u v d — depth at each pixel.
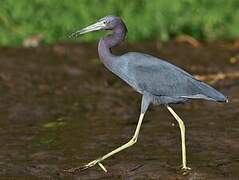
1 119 14.40
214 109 14.74
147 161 11.53
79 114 14.81
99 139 12.88
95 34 20.86
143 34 21.16
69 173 11.13
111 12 20.97
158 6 21.22
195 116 14.28
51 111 14.99
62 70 18.03
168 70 11.37
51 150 12.29
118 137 12.98
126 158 11.73
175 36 21.47
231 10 21.77
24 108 15.06
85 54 19.34
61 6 21.03
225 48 20.33
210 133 12.95
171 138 12.76
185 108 15.02
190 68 18.41
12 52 19.48
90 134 13.26
